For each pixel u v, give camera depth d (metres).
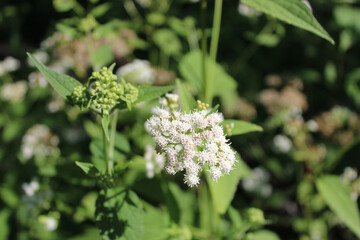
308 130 0.66
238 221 0.48
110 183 0.39
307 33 0.77
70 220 0.54
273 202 0.64
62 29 0.51
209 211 0.54
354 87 0.77
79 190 0.54
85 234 0.54
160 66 0.71
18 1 1.01
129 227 0.38
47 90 0.64
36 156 0.58
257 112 0.76
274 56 0.82
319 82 0.81
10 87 0.64
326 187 0.52
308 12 0.38
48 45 0.62
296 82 0.72
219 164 0.37
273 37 0.67
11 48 0.97
